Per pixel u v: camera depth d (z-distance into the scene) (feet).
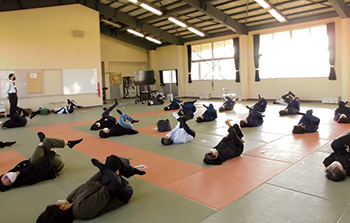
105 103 53.67
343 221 8.44
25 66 41.42
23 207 10.37
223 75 56.75
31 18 41.52
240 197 10.48
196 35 59.82
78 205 8.98
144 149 18.40
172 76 65.72
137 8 46.91
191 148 18.22
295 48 46.14
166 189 11.56
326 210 9.19
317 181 11.73
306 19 43.47
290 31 46.26
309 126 21.45
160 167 14.53
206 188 11.49
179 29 56.85
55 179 13.20
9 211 10.07
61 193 11.56
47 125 30.35
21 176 12.41
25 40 41.19
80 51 46.68
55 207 8.57
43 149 12.74
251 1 39.68
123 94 66.90
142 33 60.80
